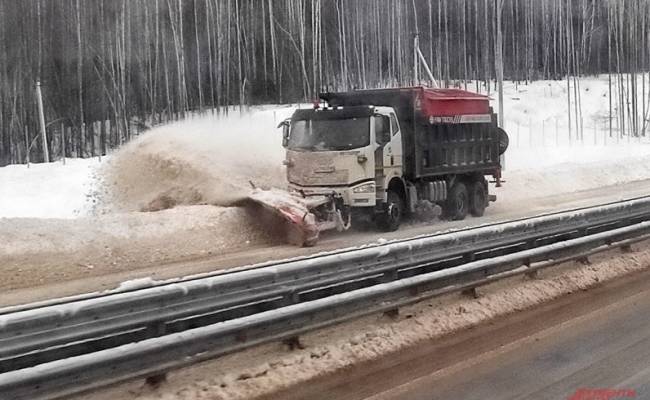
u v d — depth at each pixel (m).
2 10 41.00
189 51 43.31
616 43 51.25
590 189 27.03
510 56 60.03
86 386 5.32
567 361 7.03
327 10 48.03
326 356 6.92
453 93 18.75
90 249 12.08
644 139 47.19
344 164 15.25
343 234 15.89
